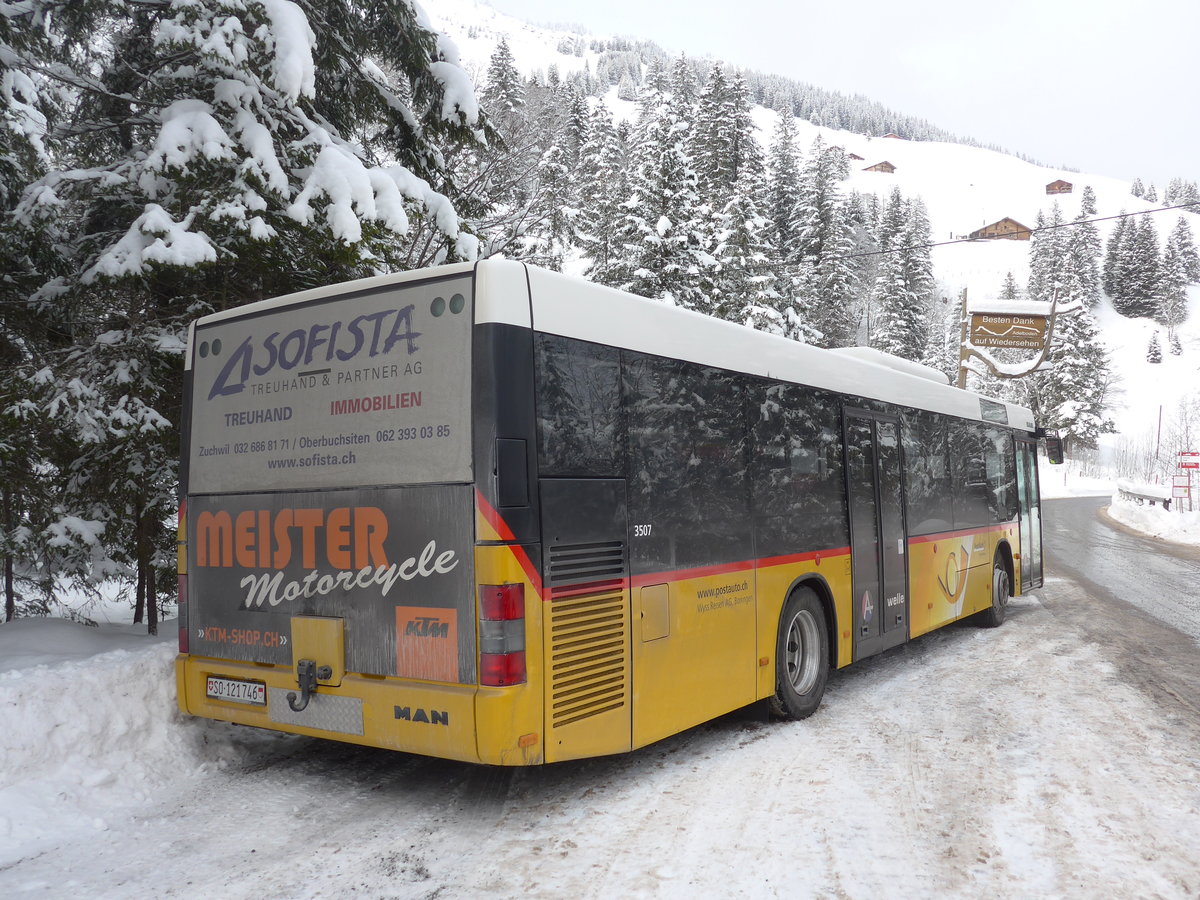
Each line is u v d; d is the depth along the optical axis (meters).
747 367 5.96
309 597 4.62
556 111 15.05
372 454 4.41
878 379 8.00
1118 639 9.83
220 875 3.77
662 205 26.31
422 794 4.82
